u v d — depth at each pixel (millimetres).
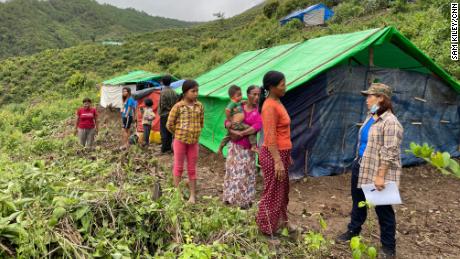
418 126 8000
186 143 5711
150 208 3852
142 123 10320
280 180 4254
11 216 3139
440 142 8250
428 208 5836
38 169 4062
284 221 4566
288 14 43094
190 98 5699
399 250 4527
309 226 5078
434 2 21188
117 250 3270
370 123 4156
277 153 4184
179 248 3611
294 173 7109
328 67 6777
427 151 1542
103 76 44812
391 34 6953
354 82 7336
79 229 3422
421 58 7508
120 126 15453
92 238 3320
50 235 3178
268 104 4203
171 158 9109
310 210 5711
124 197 3922
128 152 8141
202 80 12109
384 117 3971
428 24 17812
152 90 11508
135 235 3658
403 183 7062
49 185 3912
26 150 10680
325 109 7191
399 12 24438
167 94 9352
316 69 6848
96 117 10094
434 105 8070
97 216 3660
